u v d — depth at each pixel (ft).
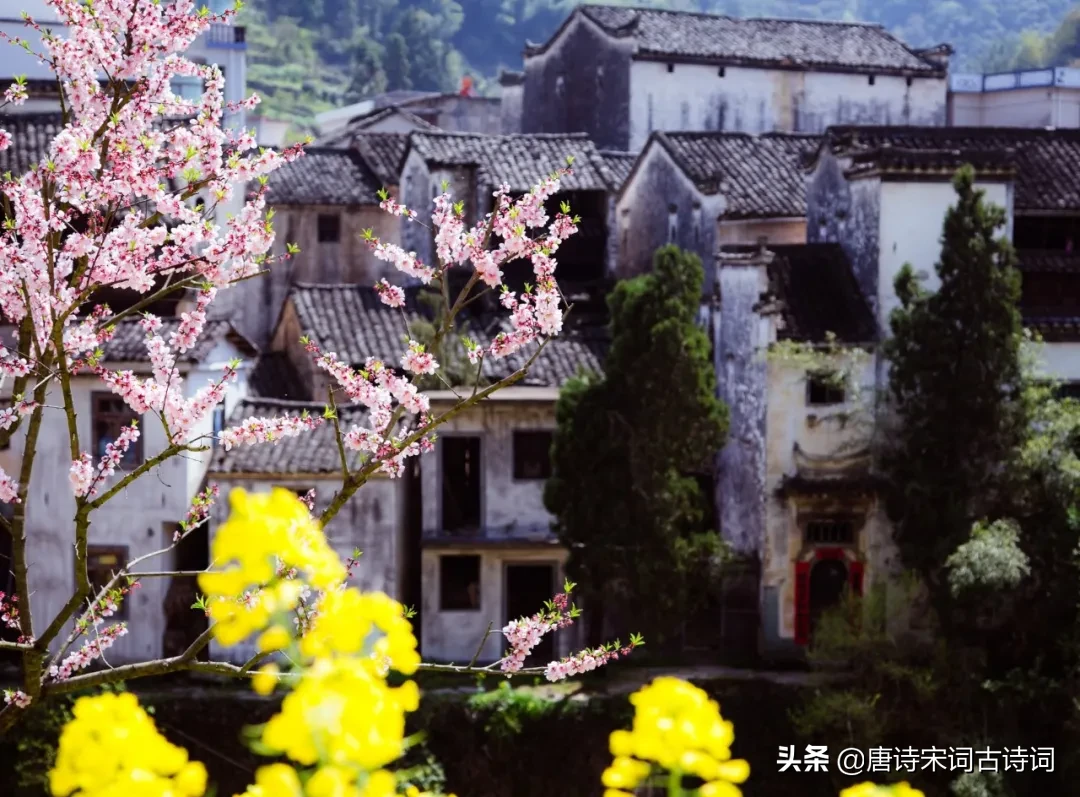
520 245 48.62
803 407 116.57
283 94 352.08
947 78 201.16
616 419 110.01
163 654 111.65
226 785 102.89
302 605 34.01
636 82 185.37
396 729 19.63
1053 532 105.81
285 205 164.45
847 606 107.45
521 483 119.55
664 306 110.22
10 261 47.60
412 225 159.63
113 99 50.47
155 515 111.55
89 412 111.96
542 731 104.42
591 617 113.80
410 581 122.83
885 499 115.65
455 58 370.73
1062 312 130.00
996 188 121.70
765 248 118.01
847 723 101.86
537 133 202.69
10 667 111.55
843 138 125.49
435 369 48.65
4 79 142.51
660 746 20.83
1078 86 208.44
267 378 137.39
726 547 111.75
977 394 109.81
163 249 50.88
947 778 102.22
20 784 99.35
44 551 112.88
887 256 120.06
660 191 150.41
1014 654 106.11
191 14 51.24
